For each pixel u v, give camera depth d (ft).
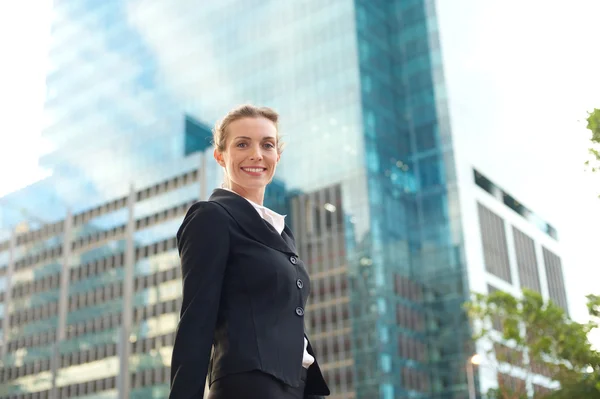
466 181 203.62
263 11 239.71
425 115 210.18
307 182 205.98
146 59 271.49
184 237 8.38
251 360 7.70
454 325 185.06
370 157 197.88
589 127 51.52
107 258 250.98
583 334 82.28
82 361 240.32
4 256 286.05
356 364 180.34
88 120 282.15
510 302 109.91
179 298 224.33
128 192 254.47
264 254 8.39
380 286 183.42
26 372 256.73
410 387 178.19
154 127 257.14
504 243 212.64
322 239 198.39
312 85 215.92
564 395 61.36
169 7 271.90
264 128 9.21
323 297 192.85
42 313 262.06
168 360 218.18
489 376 172.45
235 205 8.64
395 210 198.18
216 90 242.78
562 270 235.61
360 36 212.23
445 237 196.13
